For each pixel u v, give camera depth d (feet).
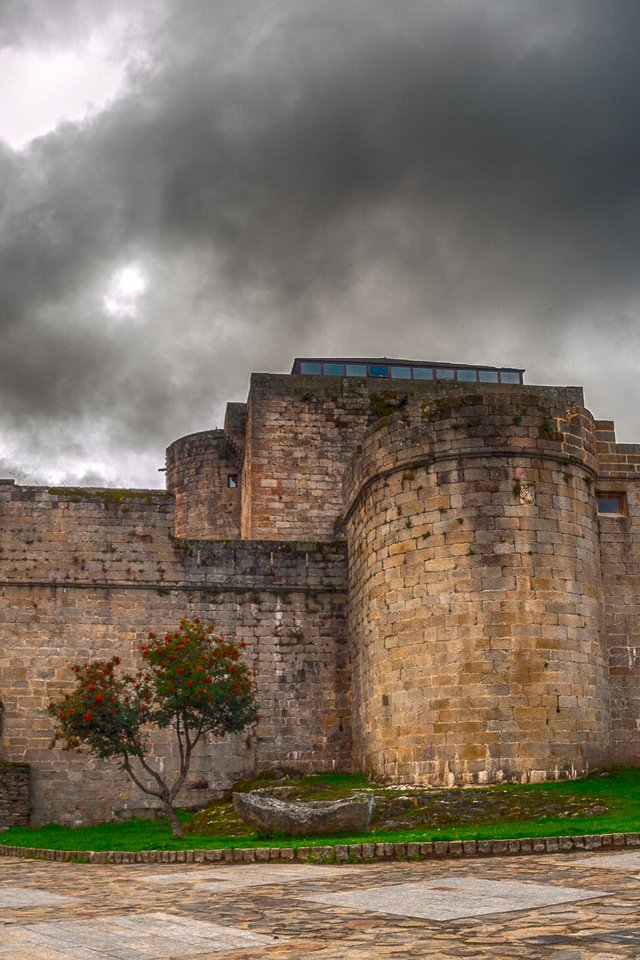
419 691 85.71
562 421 88.89
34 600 104.17
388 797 74.74
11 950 31.19
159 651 81.41
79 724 79.30
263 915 36.70
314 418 130.41
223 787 102.06
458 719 82.69
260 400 129.80
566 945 28.89
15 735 100.42
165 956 29.68
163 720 80.38
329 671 106.52
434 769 83.15
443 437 88.43
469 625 83.97
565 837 54.39
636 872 43.42
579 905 35.65
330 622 108.06
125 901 42.39
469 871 46.85
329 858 54.85
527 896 38.19
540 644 83.05
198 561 107.86
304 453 129.08
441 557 86.58
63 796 99.50
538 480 86.74
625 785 77.30
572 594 85.40
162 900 42.16
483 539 85.35
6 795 97.14
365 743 96.53
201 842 68.28
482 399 88.28
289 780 98.73
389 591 90.58
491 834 58.23
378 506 93.76
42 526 106.01
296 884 45.47
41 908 40.96
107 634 104.53
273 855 57.31
